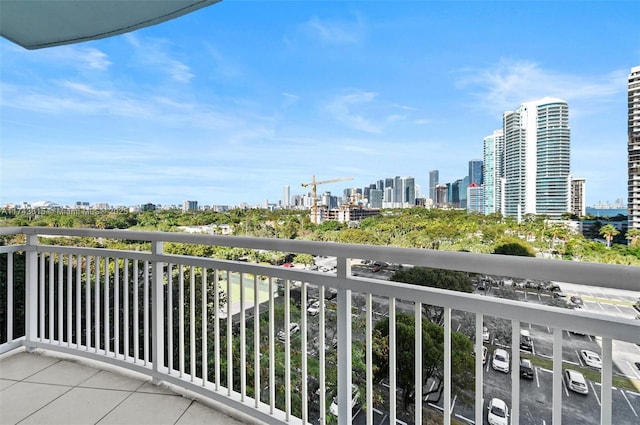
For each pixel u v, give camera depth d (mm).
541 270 867
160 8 2207
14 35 2523
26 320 2473
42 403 1825
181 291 1907
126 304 2123
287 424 1501
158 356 1984
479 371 1027
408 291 1138
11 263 2467
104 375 2123
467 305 1021
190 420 1687
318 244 1328
